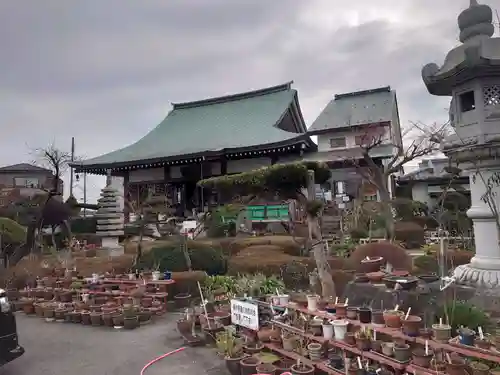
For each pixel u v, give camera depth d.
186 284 10.16
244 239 16.84
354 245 14.00
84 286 10.50
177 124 36.47
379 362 4.72
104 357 6.73
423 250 13.98
